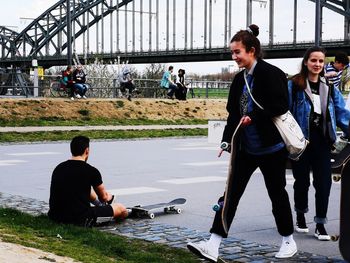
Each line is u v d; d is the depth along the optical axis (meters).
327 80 8.29
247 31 6.84
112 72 48.81
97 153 20.94
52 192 8.50
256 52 6.81
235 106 6.98
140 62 128.88
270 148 6.83
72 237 7.55
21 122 31.97
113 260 6.53
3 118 31.91
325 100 8.06
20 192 12.02
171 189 12.65
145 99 41.12
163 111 39.09
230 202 6.93
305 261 6.97
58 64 136.75
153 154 20.72
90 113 35.62
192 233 8.35
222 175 15.06
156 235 8.21
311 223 9.33
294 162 8.52
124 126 33.62
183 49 120.44
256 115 6.69
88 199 8.59
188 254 7.14
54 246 6.80
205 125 37.38
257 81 6.72
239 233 8.48
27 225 8.17
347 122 8.16
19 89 43.59
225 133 7.08
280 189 7.04
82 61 88.62
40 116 33.50
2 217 8.58
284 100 6.72
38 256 6.01
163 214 9.83
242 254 7.26
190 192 12.24
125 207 9.73
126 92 43.22
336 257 7.19
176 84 42.91
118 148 23.16
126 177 14.52
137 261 6.66
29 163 17.52
